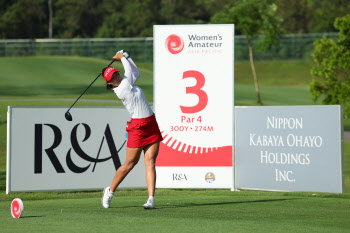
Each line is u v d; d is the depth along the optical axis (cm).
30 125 2831
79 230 1510
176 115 2948
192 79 2927
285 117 2800
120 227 1565
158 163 2977
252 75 18075
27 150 2828
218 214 1867
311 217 1802
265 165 2867
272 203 2233
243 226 1598
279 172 2822
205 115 2941
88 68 14225
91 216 1806
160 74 2934
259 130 2884
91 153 2922
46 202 2380
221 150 2958
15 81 12300
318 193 2781
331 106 2659
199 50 2909
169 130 2958
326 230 1539
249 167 2922
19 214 1766
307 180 2733
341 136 2638
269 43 12219
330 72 7619
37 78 12794
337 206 2127
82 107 2906
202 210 1988
